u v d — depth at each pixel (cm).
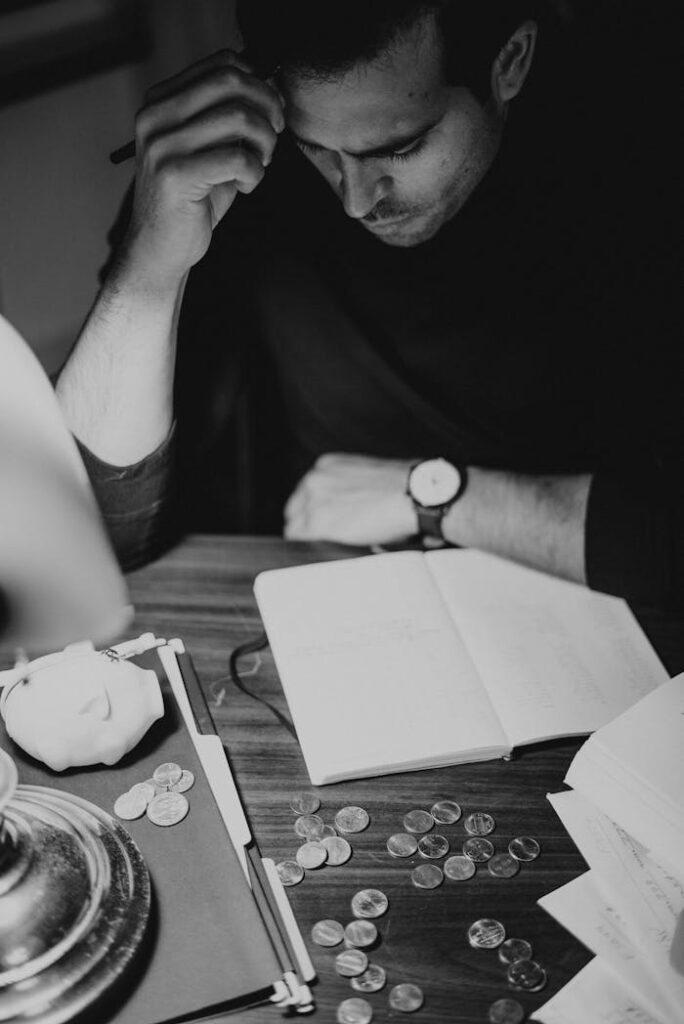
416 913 85
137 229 123
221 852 87
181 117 115
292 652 109
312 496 142
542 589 122
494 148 138
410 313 155
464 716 102
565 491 132
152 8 196
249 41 116
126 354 126
